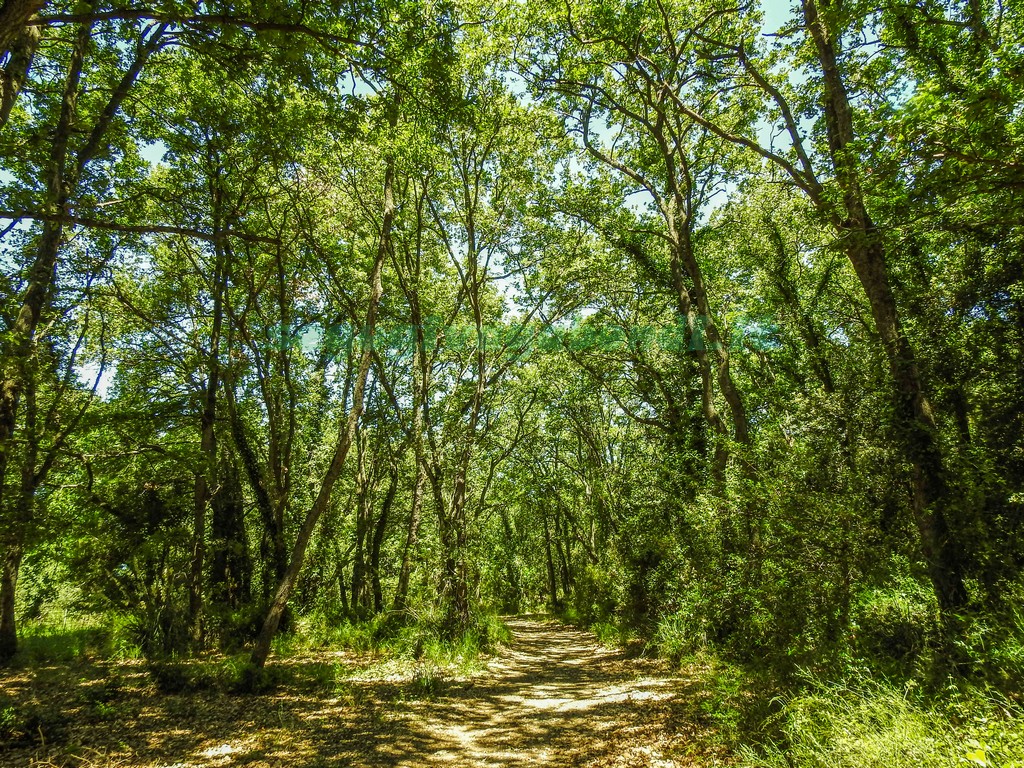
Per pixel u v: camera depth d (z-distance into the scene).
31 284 9.60
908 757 3.99
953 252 10.09
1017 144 5.57
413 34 6.37
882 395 8.05
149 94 12.55
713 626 9.88
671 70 12.66
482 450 21.91
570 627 25.83
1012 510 7.34
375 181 13.76
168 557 13.89
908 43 9.34
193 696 9.27
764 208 16.73
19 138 9.14
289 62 6.15
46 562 14.70
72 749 6.51
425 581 16.64
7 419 8.87
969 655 5.32
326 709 8.95
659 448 17.56
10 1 3.76
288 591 10.76
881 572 6.71
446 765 6.78
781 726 5.29
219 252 14.56
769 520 7.79
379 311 18.48
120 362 15.85
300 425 21.20
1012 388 8.79
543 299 19.05
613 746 6.86
